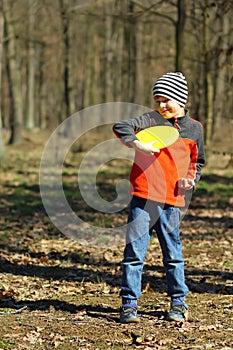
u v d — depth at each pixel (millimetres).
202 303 6602
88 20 32156
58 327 5621
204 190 17938
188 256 9352
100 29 38781
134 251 5633
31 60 45812
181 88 5551
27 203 15367
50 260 8961
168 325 5672
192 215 13766
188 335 5383
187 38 25094
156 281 7730
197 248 10047
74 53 39500
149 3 20312
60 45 35625
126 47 35281
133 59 31109
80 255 9273
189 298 6832
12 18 31844
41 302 6578
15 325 5691
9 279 7688
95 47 40688
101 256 9328
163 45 30219
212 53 17422
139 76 33719
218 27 23438
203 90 24844
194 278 7855
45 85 56469
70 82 31000
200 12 19812
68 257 9172
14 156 30250
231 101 27969
